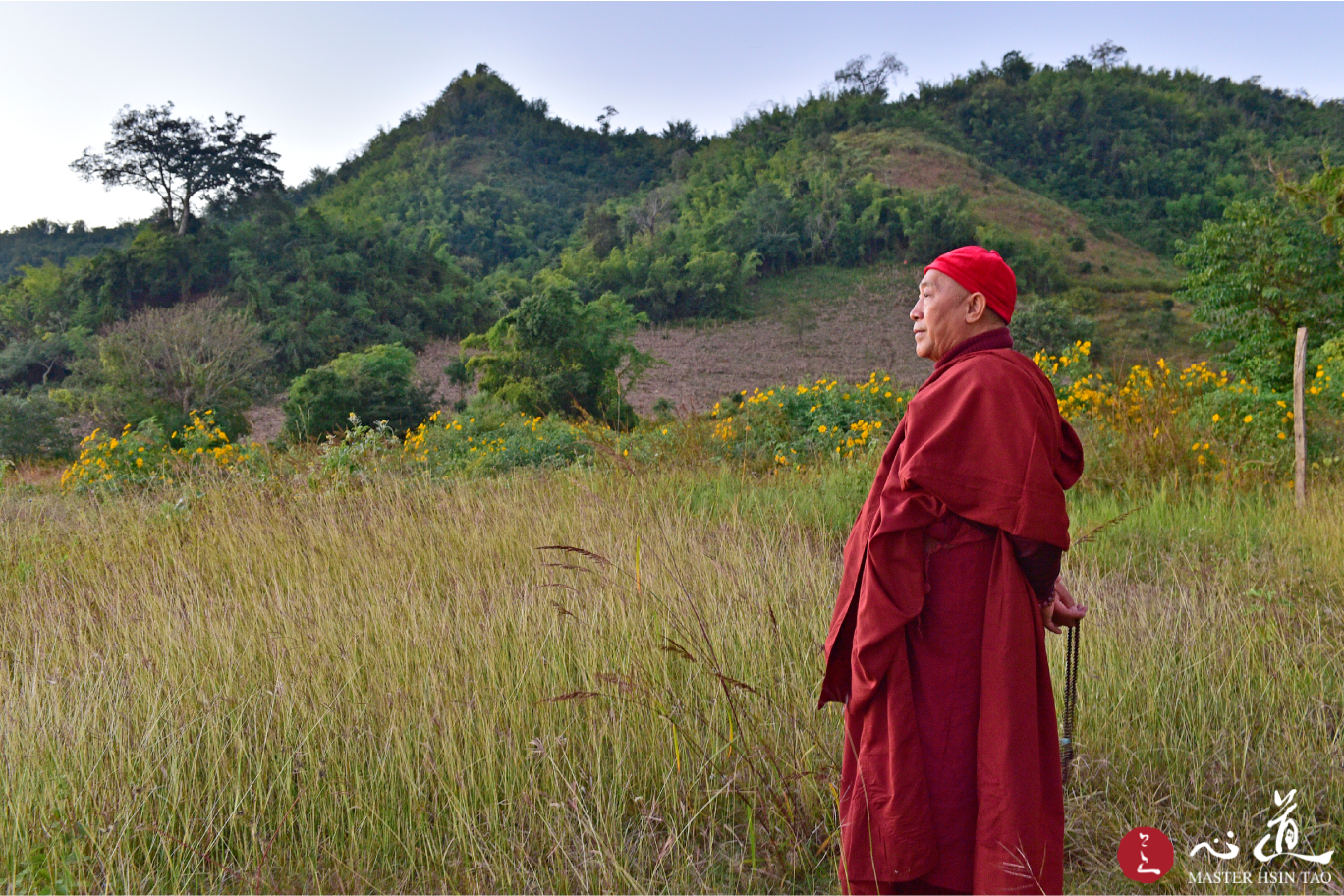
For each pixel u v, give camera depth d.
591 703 2.77
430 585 4.10
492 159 158.00
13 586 4.66
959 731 1.76
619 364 35.59
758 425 9.50
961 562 1.78
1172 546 5.29
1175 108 136.12
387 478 6.92
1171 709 2.87
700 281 73.44
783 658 3.08
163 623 3.53
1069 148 126.06
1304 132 142.12
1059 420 1.83
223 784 2.55
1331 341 12.32
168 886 2.26
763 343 63.94
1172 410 8.16
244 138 87.81
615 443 9.16
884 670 1.80
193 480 7.20
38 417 26.52
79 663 3.26
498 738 2.65
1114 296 73.81
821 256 86.12
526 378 32.44
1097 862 2.27
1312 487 6.73
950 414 1.78
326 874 2.30
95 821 2.36
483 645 3.15
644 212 101.56
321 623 3.39
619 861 2.28
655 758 2.62
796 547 4.63
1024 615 1.76
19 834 2.35
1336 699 2.88
